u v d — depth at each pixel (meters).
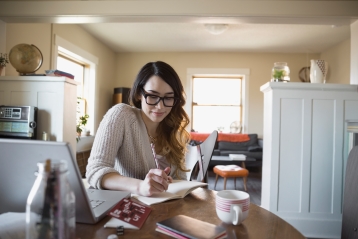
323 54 5.41
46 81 2.17
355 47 2.38
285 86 2.26
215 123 5.86
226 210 0.66
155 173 0.83
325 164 2.27
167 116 1.22
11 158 0.54
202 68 5.66
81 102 4.59
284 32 4.30
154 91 1.04
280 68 2.43
